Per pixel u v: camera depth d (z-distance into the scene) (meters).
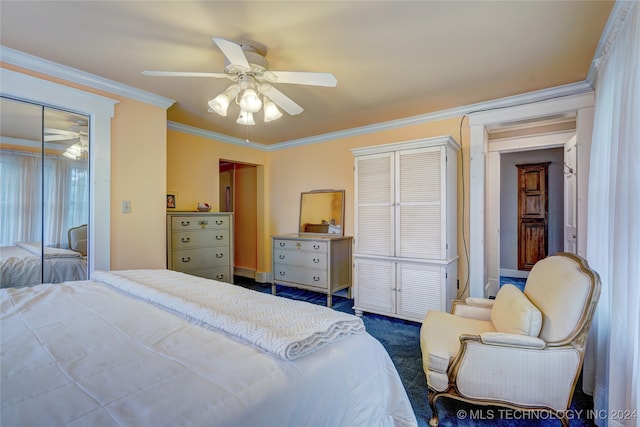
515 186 5.66
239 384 0.86
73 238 2.54
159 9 1.70
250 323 1.16
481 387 1.64
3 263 2.26
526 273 5.54
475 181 3.30
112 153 2.70
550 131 3.98
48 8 1.69
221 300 1.50
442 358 1.69
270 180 5.14
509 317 1.79
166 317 1.35
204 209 3.99
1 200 2.26
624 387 1.43
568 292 1.62
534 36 1.96
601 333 1.79
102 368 0.91
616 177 1.53
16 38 2.00
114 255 2.69
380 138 3.95
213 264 3.84
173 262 3.45
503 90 2.83
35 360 0.96
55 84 2.39
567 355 1.55
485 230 3.52
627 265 1.43
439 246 3.02
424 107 3.28
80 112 2.54
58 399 0.76
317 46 2.07
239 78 2.02
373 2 1.64
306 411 0.92
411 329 3.06
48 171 2.44
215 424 0.72
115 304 1.52
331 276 3.83
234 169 5.60
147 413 0.72
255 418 0.79
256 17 1.76
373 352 1.27
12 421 0.68
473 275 3.33
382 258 3.33
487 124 3.22
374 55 2.20
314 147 4.59
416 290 3.13
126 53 2.18
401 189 3.23
